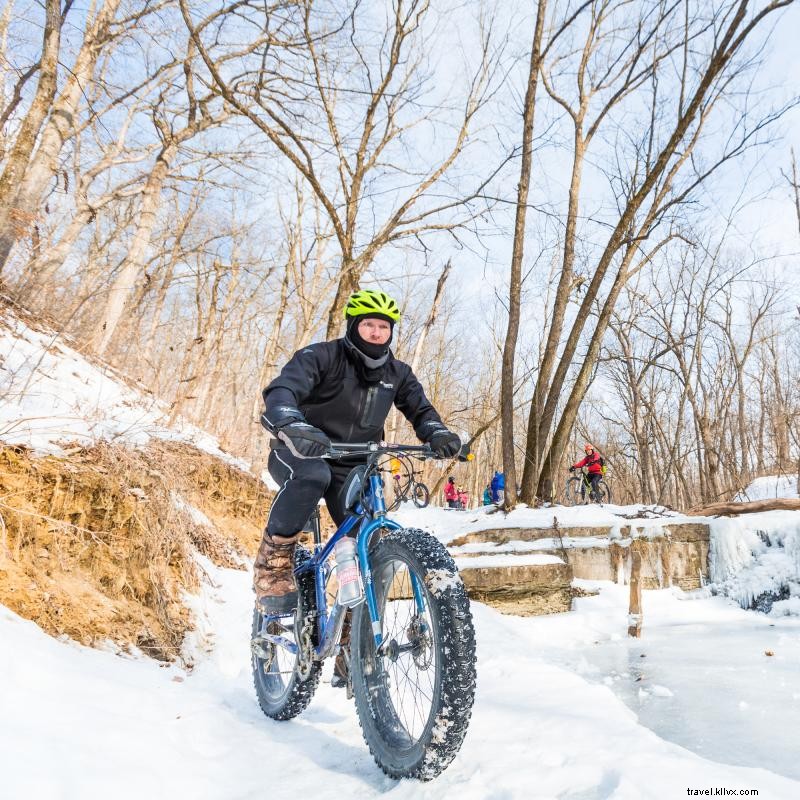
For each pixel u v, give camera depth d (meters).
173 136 13.47
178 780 2.08
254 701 3.33
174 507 4.40
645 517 9.05
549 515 8.59
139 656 3.28
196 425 9.66
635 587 5.51
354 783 2.23
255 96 9.14
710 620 6.29
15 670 2.25
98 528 3.66
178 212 16.80
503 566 6.34
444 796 1.97
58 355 6.68
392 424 23.58
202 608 4.23
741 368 26.95
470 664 2.04
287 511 2.58
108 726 2.20
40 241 6.04
